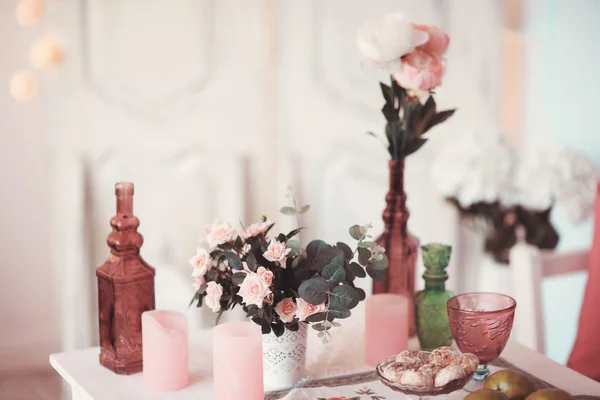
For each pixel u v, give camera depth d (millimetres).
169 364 1167
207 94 2699
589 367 1493
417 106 1333
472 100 2824
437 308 1294
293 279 1138
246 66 2723
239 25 2695
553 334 2861
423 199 2824
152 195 2684
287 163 2777
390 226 1381
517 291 1676
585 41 2883
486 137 2270
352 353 1339
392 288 1387
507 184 2160
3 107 2557
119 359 1239
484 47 2811
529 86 2879
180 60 2656
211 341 1408
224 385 1097
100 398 1147
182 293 2736
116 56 2590
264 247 1157
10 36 2535
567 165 2148
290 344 1180
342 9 2740
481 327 1129
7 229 2617
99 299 1267
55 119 2594
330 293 1090
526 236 2203
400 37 1240
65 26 2551
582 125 2910
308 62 2754
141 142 2654
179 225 2725
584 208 2137
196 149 2709
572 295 2869
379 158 2840
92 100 2592
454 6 2777
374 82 2805
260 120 2762
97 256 2668
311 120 2787
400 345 1276
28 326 2695
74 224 2611
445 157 2242
